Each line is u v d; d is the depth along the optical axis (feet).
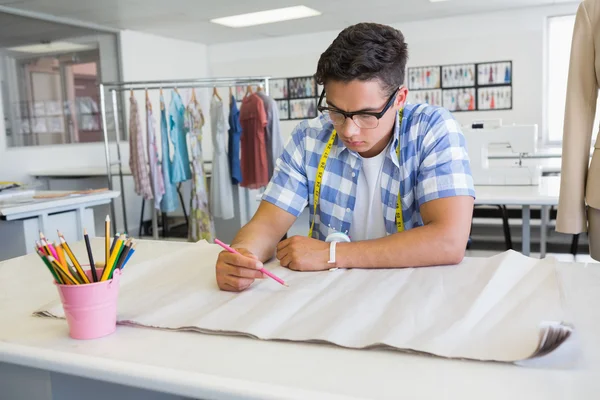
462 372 2.11
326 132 4.33
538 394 1.91
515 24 19.11
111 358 2.37
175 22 18.60
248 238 4.02
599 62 5.08
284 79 22.85
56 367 2.41
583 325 2.54
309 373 2.16
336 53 3.32
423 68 20.54
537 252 13.37
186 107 13.26
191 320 2.76
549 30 19.29
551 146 19.71
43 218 8.19
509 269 3.25
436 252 3.50
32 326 2.88
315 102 22.47
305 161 4.36
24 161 15.52
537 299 2.73
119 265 2.74
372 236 4.29
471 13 19.52
